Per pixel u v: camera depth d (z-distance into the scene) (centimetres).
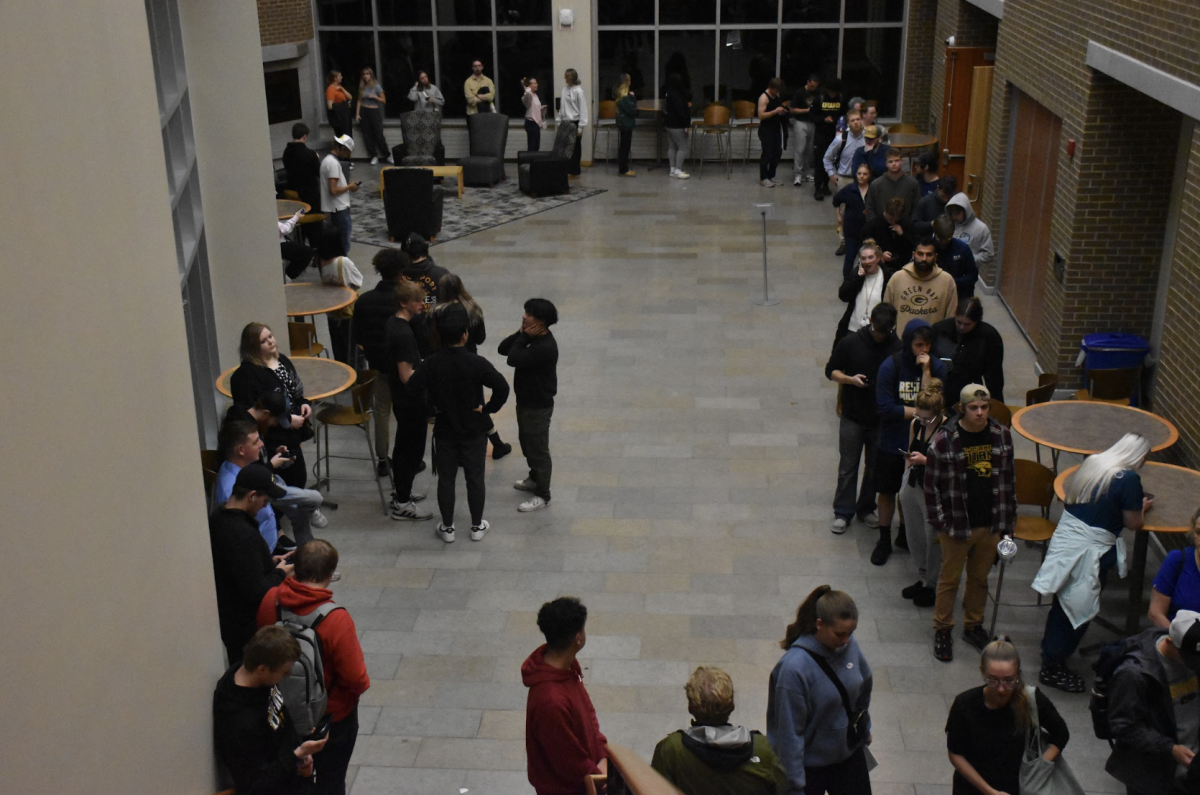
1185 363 790
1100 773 592
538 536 841
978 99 1469
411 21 2155
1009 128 1332
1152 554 805
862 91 2147
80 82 350
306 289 1074
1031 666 679
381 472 939
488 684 672
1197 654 462
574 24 2084
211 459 726
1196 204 771
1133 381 898
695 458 962
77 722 305
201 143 937
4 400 268
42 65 313
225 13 915
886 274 1108
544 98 2180
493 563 805
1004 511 655
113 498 353
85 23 361
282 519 813
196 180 905
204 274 912
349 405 1045
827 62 2133
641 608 748
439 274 988
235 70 931
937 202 1213
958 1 1614
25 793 268
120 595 353
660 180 2042
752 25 2119
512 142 2200
